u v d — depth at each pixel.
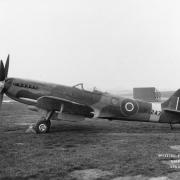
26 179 4.33
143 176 4.50
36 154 5.82
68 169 4.76
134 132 9.27
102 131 9.35
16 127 9.86
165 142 7.28
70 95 9.43
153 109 10.02
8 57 9.55
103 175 4.53
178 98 10.12
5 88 9.32
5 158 5.48
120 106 9.77
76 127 10.15
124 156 5.68
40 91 9.35
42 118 9.10
